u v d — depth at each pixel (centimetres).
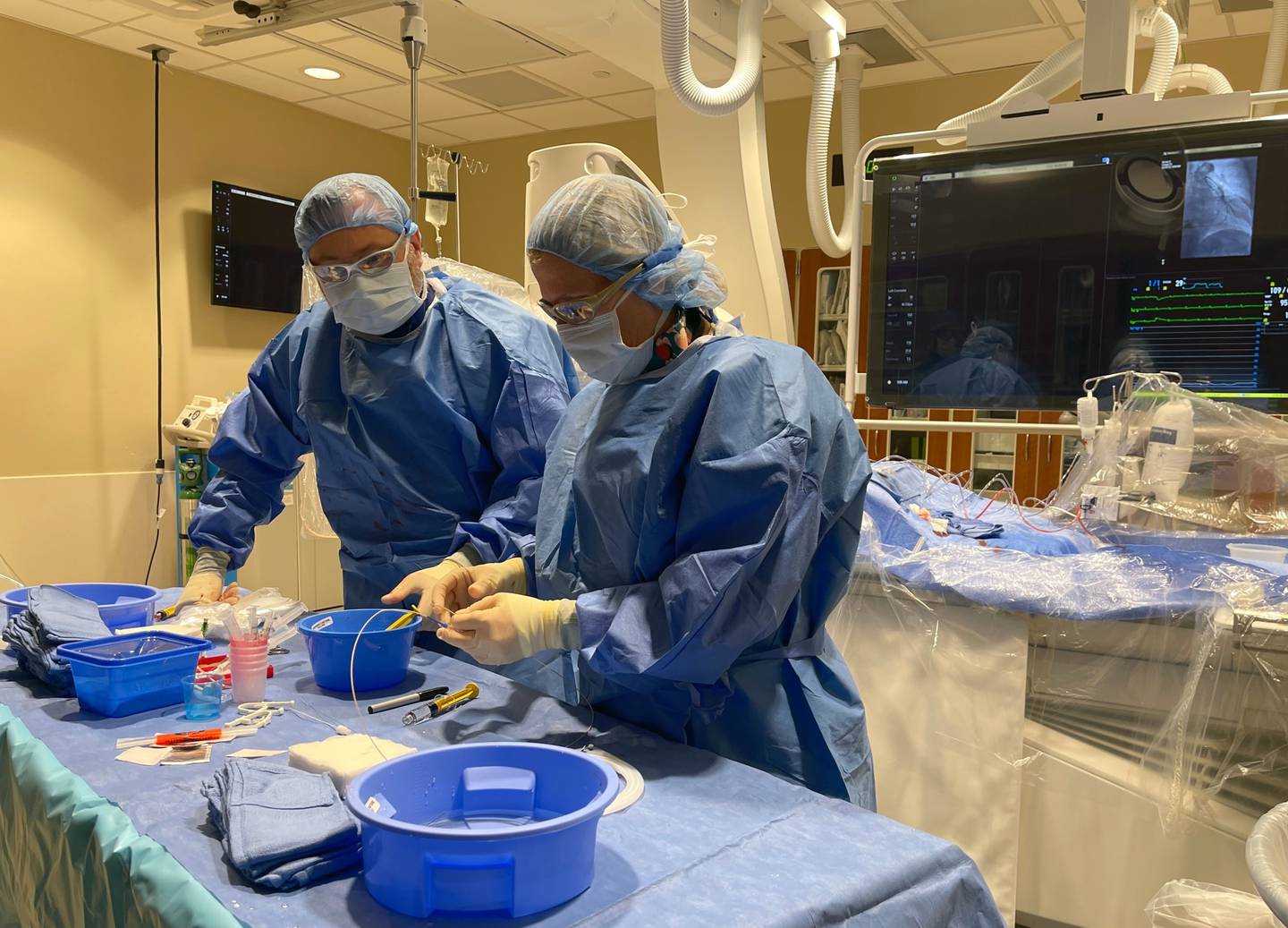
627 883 76
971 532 196
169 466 430
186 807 89
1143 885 153
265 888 75
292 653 144
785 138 466
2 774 107
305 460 254
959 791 166
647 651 98
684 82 203
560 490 125
